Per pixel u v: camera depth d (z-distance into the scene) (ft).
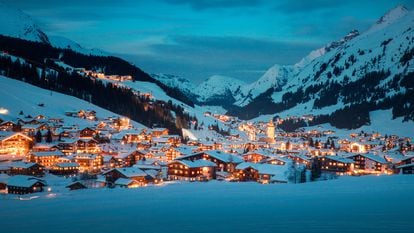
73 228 181.37
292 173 479.00
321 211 207.72
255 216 196.95
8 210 245.45
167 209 228.43
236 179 529.86
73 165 572.10
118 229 176.86
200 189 343.05
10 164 562.25
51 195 360.69
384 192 289.53
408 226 167.12
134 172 477.36
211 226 176.14
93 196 309.42
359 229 162.40
